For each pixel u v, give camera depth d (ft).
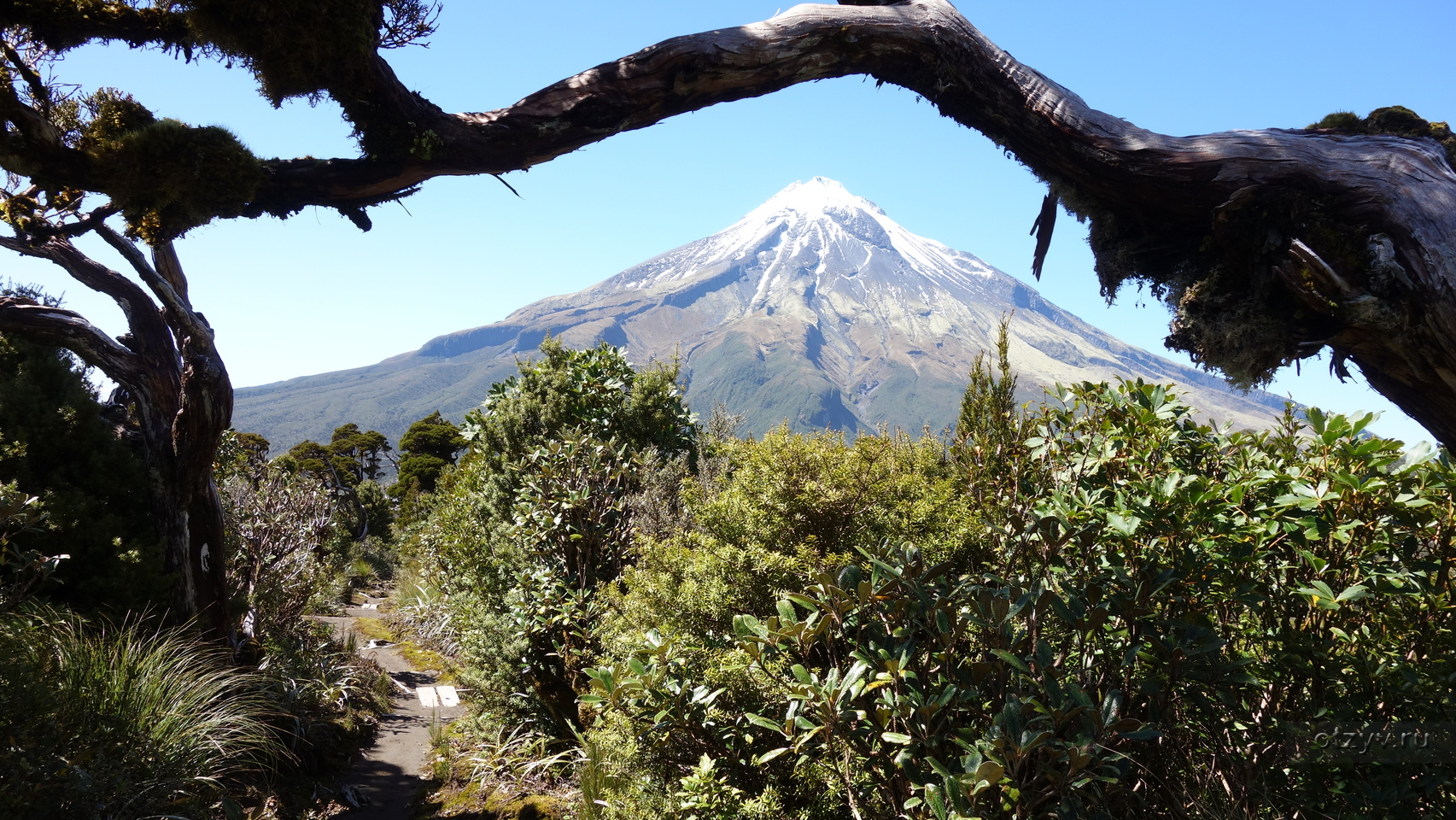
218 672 15.96
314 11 5.88
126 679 12.92
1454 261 6.63
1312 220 7.11
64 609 14.87
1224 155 7.41
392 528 83.92
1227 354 7.87
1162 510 7.11
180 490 19.39
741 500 12.13
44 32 6.67
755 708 9.85
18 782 9.78
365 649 32.17
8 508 13.82
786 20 7.70
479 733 19.39
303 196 6.94
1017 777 6.30
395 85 6.54
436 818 15.81
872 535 11.14
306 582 27.37
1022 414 10.57
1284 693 6.98
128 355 19.65
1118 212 8.46
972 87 8.16
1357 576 6.80
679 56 7.34
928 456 13.15
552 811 14.78
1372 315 6.88
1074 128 7.90
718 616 11.16
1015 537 8.45
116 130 6.55
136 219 7.16
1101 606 6.83
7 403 18.22
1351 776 6.46
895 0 8.05
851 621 8.02
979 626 7.66
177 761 12.55
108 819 10.78
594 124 7.22
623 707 10.97
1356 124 7.81
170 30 6.81
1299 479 7.04
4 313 18.92
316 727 19.16
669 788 10.43
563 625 16.39
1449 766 6.00
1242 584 6.91
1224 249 7.68
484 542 22.53
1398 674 6.28
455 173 7.06
